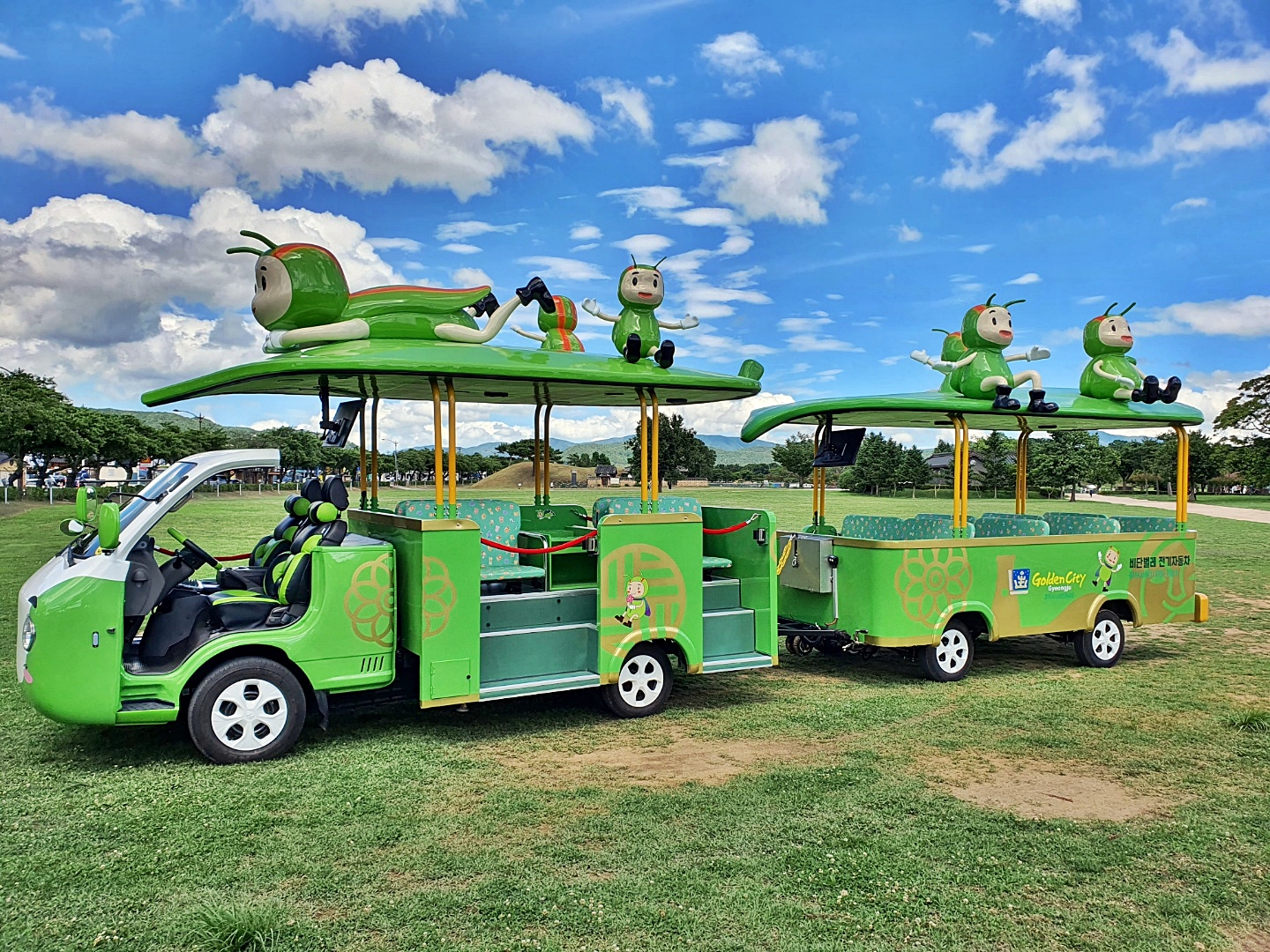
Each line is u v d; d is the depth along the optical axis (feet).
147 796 16.47
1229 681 27.66
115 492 21.79
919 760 19.45
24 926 11.72
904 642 26.43
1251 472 181.78
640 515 22.59
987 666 29.94
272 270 20.16
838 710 23.66
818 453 30.27
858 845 14.71
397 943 11.43
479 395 24.73
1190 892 13.24
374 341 20.63
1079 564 29.37
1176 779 18.31
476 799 16.65
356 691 19.88
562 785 17.47
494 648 21.57
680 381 23.13
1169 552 31.45
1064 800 17.07
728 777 18.21
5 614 34.88
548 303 22.49
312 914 12.16
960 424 28.27
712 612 25.07
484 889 12.94
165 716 17.83
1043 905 12.77
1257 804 16.90
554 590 23.44
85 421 151.53
